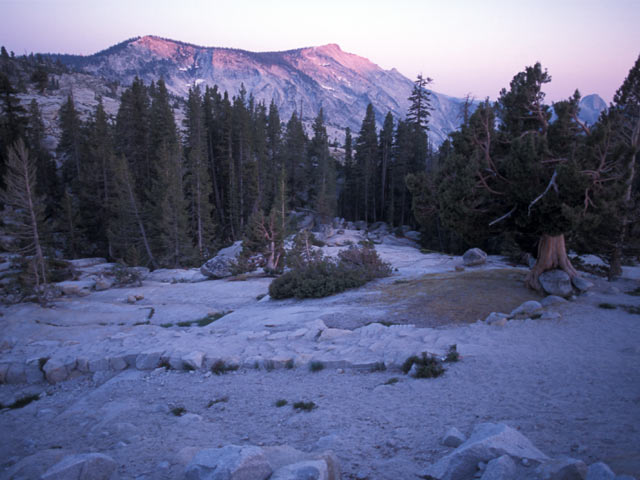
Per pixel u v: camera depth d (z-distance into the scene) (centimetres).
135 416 886
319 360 1152
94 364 1390
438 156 8231
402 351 1144
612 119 2353
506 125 2094
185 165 6247
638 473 342
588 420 592
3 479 519
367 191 8412
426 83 7975
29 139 7244
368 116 8325
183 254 4903
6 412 1108
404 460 516
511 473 384
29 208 3095
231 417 826
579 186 1434
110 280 3641
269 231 3956
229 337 1525
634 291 1925
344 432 661
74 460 461
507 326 1364
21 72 16538
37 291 2616
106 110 13362
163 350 1369
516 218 1755
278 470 418
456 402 764
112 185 6091
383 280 2467
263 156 7525
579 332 1252
